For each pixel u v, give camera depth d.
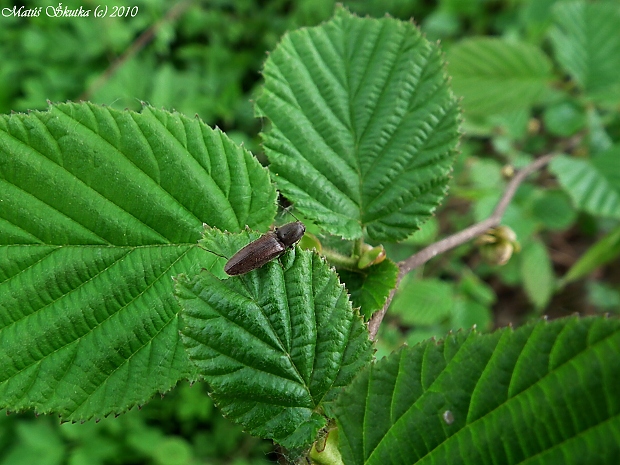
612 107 0.26
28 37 0.31
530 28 0.32
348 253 0.14
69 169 0.13
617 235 0.21
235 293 0.12
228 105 0.32
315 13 0.35
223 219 0.13
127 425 0.27
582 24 0.25
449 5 0.35
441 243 0.16
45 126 0.12
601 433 0.10
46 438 0.25
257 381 0.11
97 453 0.25
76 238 0.13
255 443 0.27
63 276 0.13
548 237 0.35
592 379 0.10
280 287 0.12
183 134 0.13
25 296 0.13
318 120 0.14
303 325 0.12
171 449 0.26
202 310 0.11
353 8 0.35
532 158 0.30
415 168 0.14
